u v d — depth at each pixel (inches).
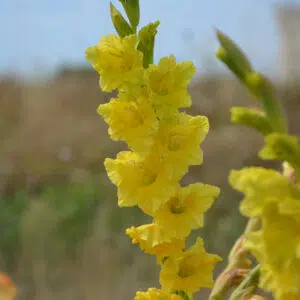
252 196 17.8
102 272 111.4
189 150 26.0
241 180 18.1
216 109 184.7
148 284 110.6
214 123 182.5
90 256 113.8
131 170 26.5
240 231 123.2
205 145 163.5
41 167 161.9
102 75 26.2
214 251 119.3
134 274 111.2
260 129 19.7
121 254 116.0
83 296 108.1
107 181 150.9
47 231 121.0
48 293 108.9
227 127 178.7
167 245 27.0
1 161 165.9
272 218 17.9
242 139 163.6
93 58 26.3
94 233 120.1
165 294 27.2
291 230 17.7
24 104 205.0
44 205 130.6
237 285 27.9
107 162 27.0
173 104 25.9
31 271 112.7
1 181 157.8
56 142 177.0
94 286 109.3
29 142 175.2
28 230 119.8
